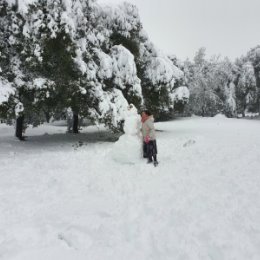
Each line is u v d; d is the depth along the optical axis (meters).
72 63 14.76
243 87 57.56
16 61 14.39
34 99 14.41
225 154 11.62
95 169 10.02
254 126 28.84
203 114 52.91
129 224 5.69
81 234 5.21
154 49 21.92
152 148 10.31
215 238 5.03
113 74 16.78
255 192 7.06
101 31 17.78
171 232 5.32
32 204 6.73
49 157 11.90
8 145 14.91
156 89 21.02
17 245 4.87
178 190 7.56
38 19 13.92
